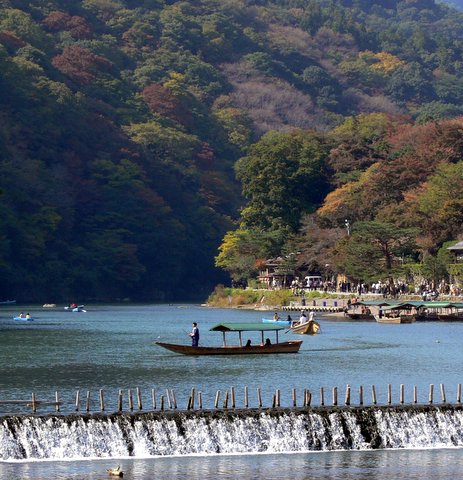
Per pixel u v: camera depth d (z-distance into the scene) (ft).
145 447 508.94
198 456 505.66
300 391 638.94
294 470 483.51
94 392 637.30
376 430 530.68
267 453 513.86
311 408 531.50
